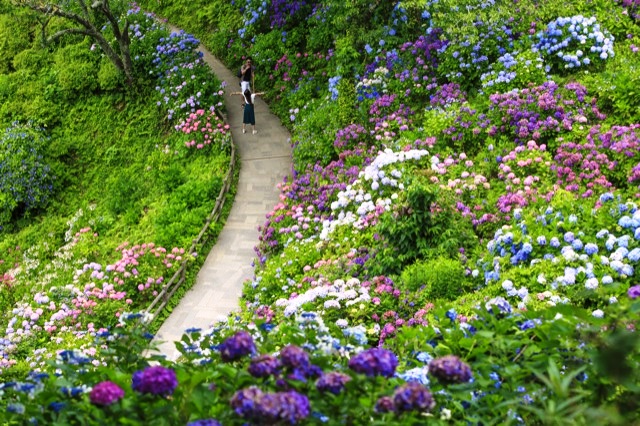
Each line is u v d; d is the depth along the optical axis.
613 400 5.29
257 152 22.41
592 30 18.56
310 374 5.14
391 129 19.31
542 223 12.96
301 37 25.73
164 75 26.41
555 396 5.36
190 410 5.23
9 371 12.73
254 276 17.16
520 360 5.96
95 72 27.73
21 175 24.05
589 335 5.23
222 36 28.42
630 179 14.37
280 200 19.55
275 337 7.00
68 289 17.20
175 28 31.20
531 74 18.06
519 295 11.55
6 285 19.45
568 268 11.55
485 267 12.83
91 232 20.81
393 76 20.58
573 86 17.14
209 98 24.47
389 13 21.91
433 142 17.41
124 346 6.21
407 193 14.48
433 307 11.91
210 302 16.66
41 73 29.44
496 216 14.40
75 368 5.81
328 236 16.19
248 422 4.85
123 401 5.10
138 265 17.81
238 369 5.57
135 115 26.11
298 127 21.94
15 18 32.53
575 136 16.05
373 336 12.27
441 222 14.12
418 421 5.09
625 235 11.81
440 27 20.06
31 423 5.20
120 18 29.67
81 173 25.17
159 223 19.75
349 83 21.23
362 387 5.30
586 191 14.44
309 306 12.23
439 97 19.02
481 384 5.54
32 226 23.44
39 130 26.22
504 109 17.14
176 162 23.14
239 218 19.64
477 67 19.12
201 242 18.73
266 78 25.59
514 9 19.44
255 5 27.67
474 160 16.70
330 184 18.47
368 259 14.48
